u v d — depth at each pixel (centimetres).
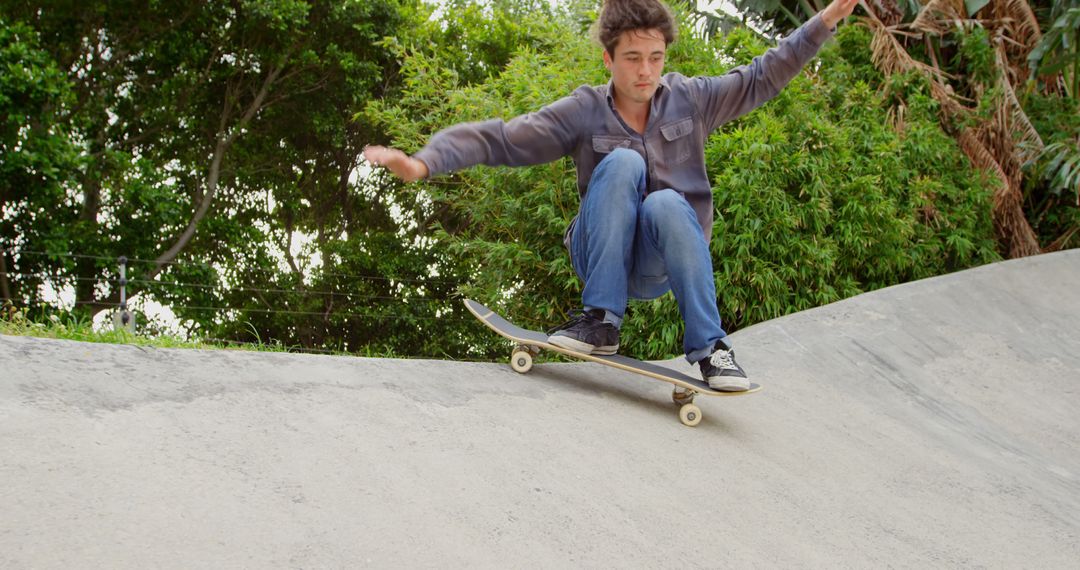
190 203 1203
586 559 165
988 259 605
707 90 265
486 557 157
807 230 464
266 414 198
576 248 278
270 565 140
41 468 154
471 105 505
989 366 404
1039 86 784
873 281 530
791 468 244
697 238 255
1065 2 698
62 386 186
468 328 1139
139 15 1041
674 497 204
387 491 174
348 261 1229
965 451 297
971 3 683
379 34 1146
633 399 277
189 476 163
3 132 864
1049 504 255
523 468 200
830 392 336
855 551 196
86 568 130
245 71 1162
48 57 898
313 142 1305
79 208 1050
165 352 218
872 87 633
